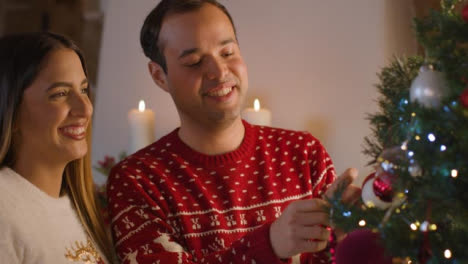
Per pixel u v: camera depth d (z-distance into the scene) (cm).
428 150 70
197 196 119
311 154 130
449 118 68
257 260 99
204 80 117
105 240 116
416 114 70
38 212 103
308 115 188
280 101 192
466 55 71
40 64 105
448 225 79
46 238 101
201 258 115
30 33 111
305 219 91
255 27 197
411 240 71
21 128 106
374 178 80
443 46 72
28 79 104
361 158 179
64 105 106
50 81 104
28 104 105
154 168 121
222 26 118
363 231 83
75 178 116
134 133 185
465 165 68
